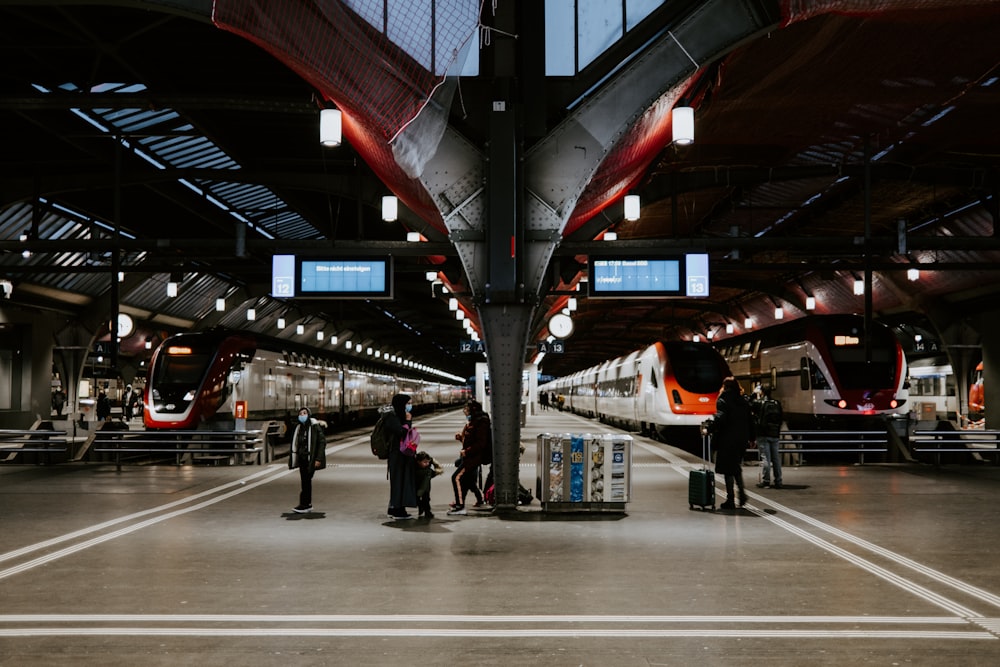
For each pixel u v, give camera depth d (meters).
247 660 5.52
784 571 8.34
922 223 31.06
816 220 31.56
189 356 28.98
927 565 8.63
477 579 7.97
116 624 6.40
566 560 8.88
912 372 49.09
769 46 13.68
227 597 7.27
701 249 17.39
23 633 6.14
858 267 25.20
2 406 37.38
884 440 21.19
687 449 29.09
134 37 15.50
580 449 12.30
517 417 12.42
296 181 22.30
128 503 13.43
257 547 9.62
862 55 14.11
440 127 10.62
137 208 30.45
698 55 11.30
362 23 9.66
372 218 29.22
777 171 21.61
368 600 7.16
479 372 42.09
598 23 12.20
